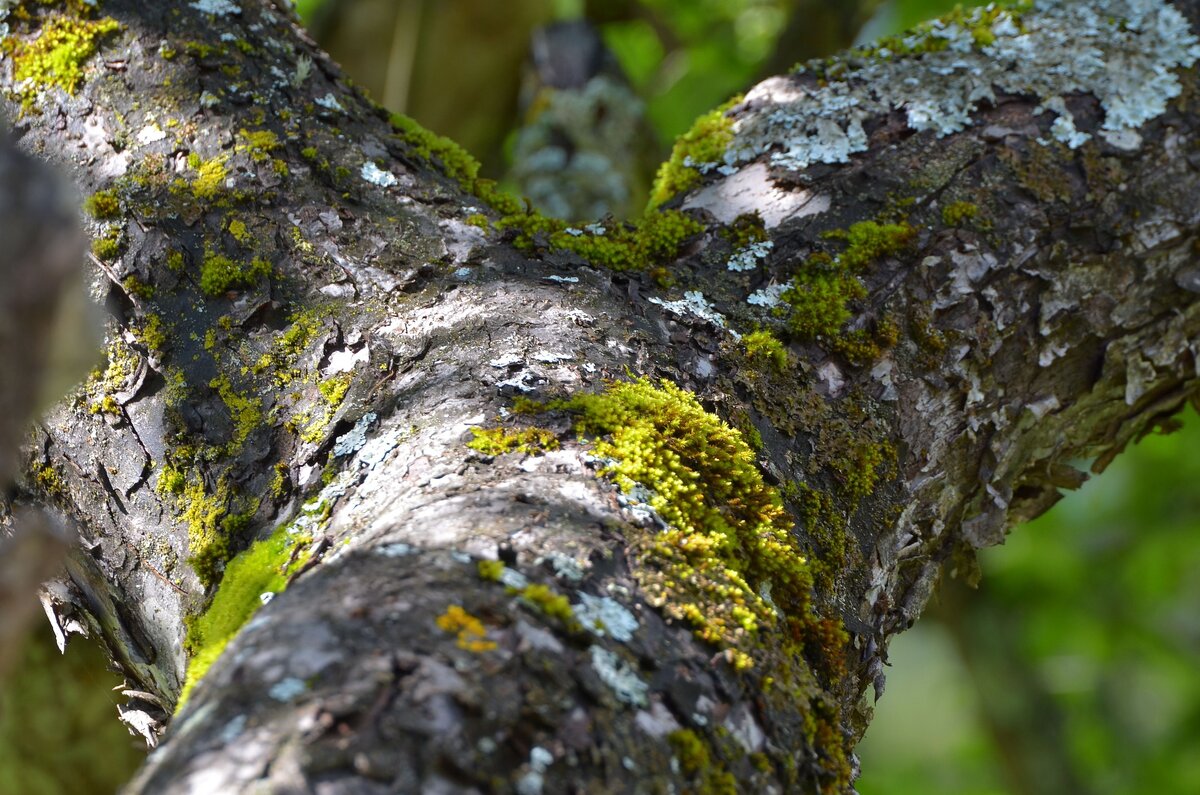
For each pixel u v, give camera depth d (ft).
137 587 3.02
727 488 2.94
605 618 2.79
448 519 2.83
